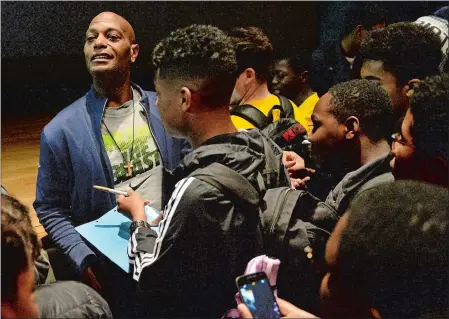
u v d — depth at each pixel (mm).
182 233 1104
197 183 1104
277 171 1268
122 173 1757
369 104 1398
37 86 4105
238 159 1150
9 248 847
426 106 1211
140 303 1310
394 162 1289
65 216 1757
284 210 1199
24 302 878
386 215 698
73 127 1689
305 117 2146
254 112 1874
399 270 668
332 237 778
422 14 2586
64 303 961
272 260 1112
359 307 740
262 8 4309
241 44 1883
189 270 1138
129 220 1576
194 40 1189
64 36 4016
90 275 1676
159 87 1237
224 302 1194
